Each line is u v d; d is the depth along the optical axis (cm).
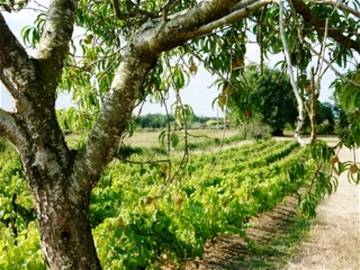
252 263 1011
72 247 247
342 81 281
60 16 262
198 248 898
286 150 3694
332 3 196
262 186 1373
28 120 243
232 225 1112
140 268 770
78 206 248
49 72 251
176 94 351
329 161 321
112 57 376
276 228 1320
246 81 322
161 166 341
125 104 249
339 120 317
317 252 1096
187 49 302
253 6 214
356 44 293
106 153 250
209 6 226
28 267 505
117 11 285
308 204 354
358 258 1056
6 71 242
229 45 329
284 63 317
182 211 898
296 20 207
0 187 1271
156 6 376
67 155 250
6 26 242
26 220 873
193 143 3416
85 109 390
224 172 1986
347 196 1839
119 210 1022
